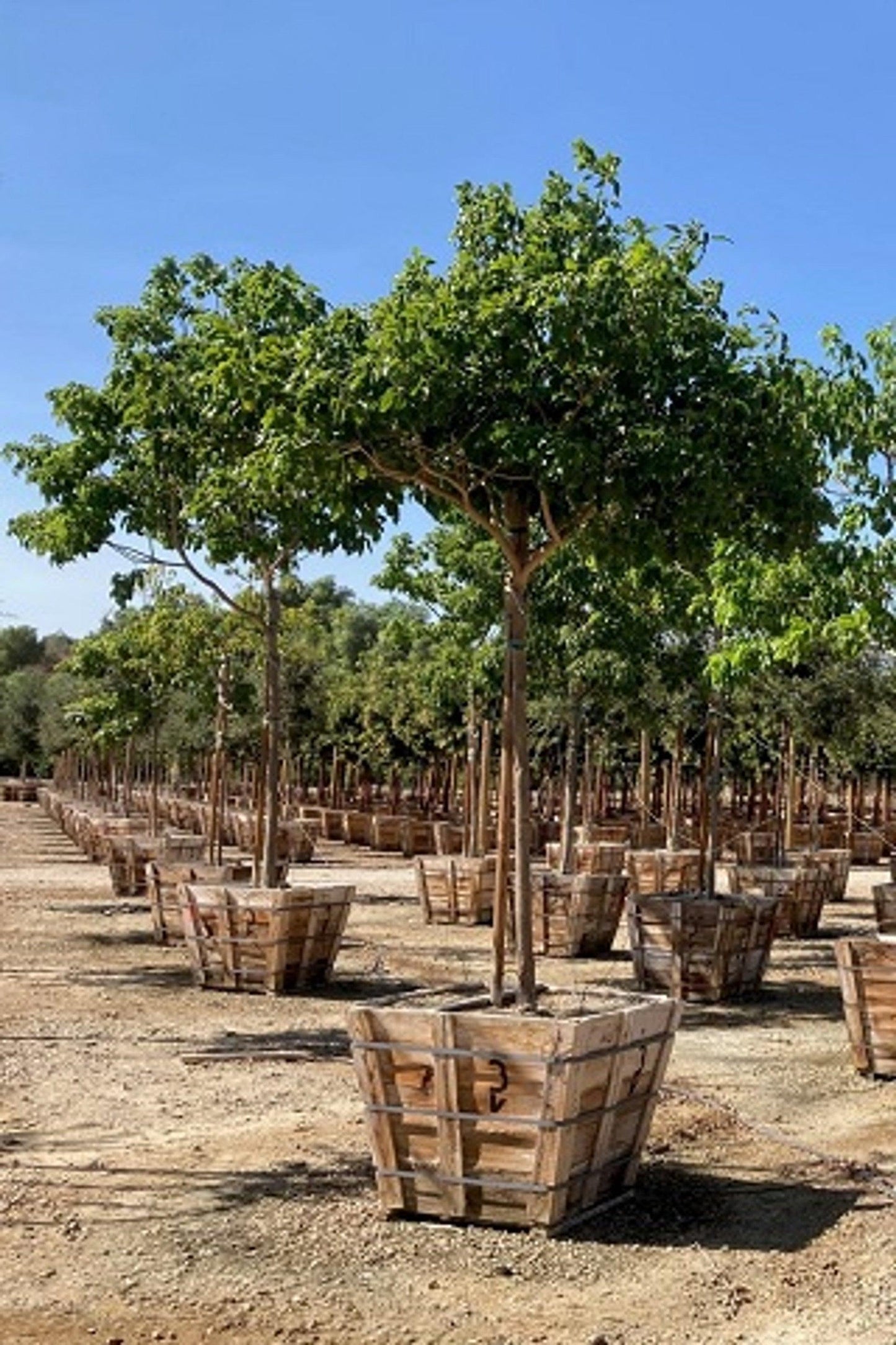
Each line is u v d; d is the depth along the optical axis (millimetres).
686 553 7785
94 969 14367
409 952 16172
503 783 7473
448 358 7070
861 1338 5484
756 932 13570
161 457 12969
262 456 7387
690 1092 9523
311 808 39031
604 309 7031
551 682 19031
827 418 9469
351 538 11031
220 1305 5699
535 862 29500
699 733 24359
